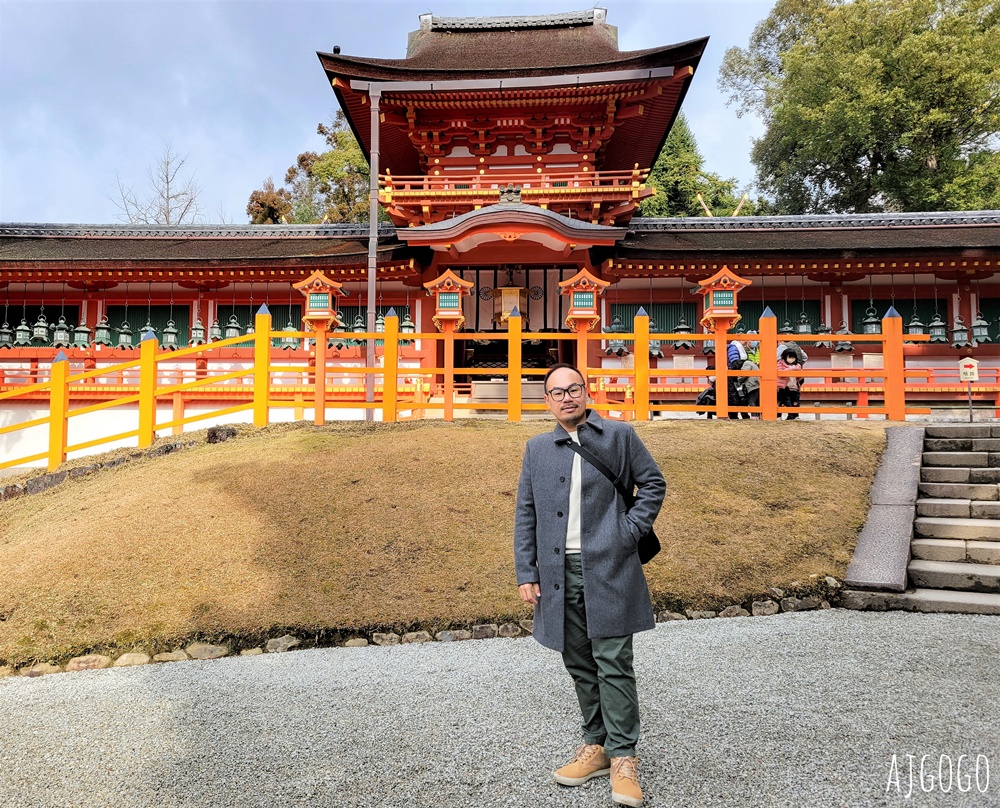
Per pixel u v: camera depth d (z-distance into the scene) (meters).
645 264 15.59
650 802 2.67
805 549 6.04
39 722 3.77
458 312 9.69
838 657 4.26
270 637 5.18
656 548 2.99
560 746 3.22
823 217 18.38
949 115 28.83
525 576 2.93
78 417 13.51
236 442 9.02
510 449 8.04
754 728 3.30
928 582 5.64
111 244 18.61
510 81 14.48
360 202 40.12
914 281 15.99
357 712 3.73
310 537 6.37
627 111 17.55
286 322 17.05
